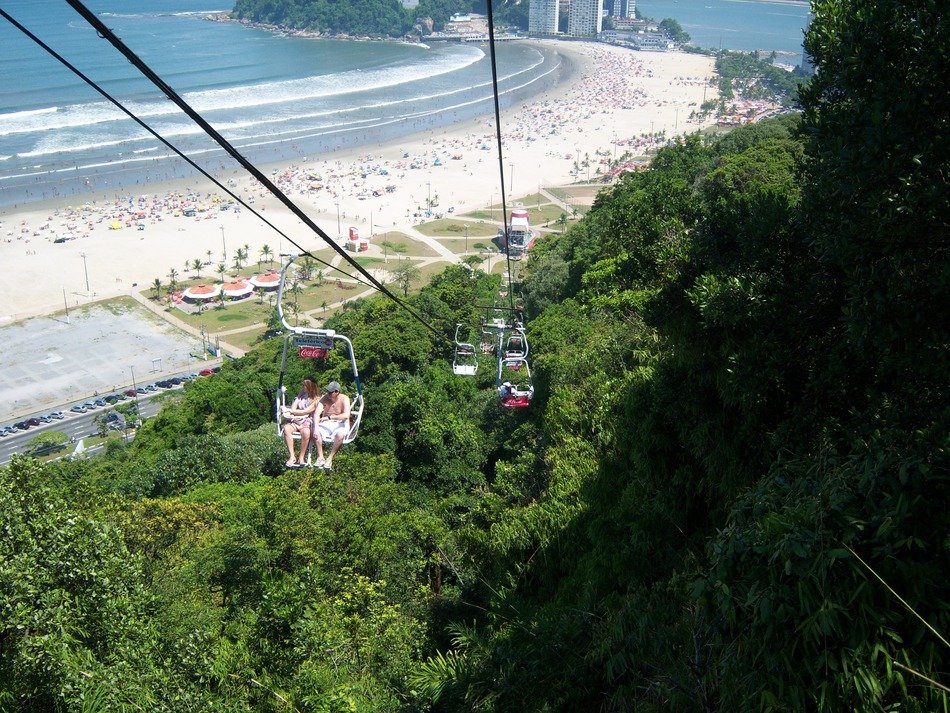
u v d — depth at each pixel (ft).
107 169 621.31
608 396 102.53
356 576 93.15
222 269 453.17
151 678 51.85
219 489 133.90
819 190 53.67
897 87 47.93
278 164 654.53
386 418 161.38
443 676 63.36
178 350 376.89
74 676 47.03
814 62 58.70
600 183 623.36
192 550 98.12
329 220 542.16
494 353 239.50
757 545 36.50
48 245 483.92
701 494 75.05
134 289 437.58
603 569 75.20
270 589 64.08
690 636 46.93
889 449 36.78
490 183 624.18
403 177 633.61
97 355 370.73
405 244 497.87
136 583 57.57
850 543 33.71
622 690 49.57
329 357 228.84
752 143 284.00
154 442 210.79
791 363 60.34
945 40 45.98
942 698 30.04
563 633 62.34
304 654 61.98
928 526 33.63
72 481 101.76
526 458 119.65
